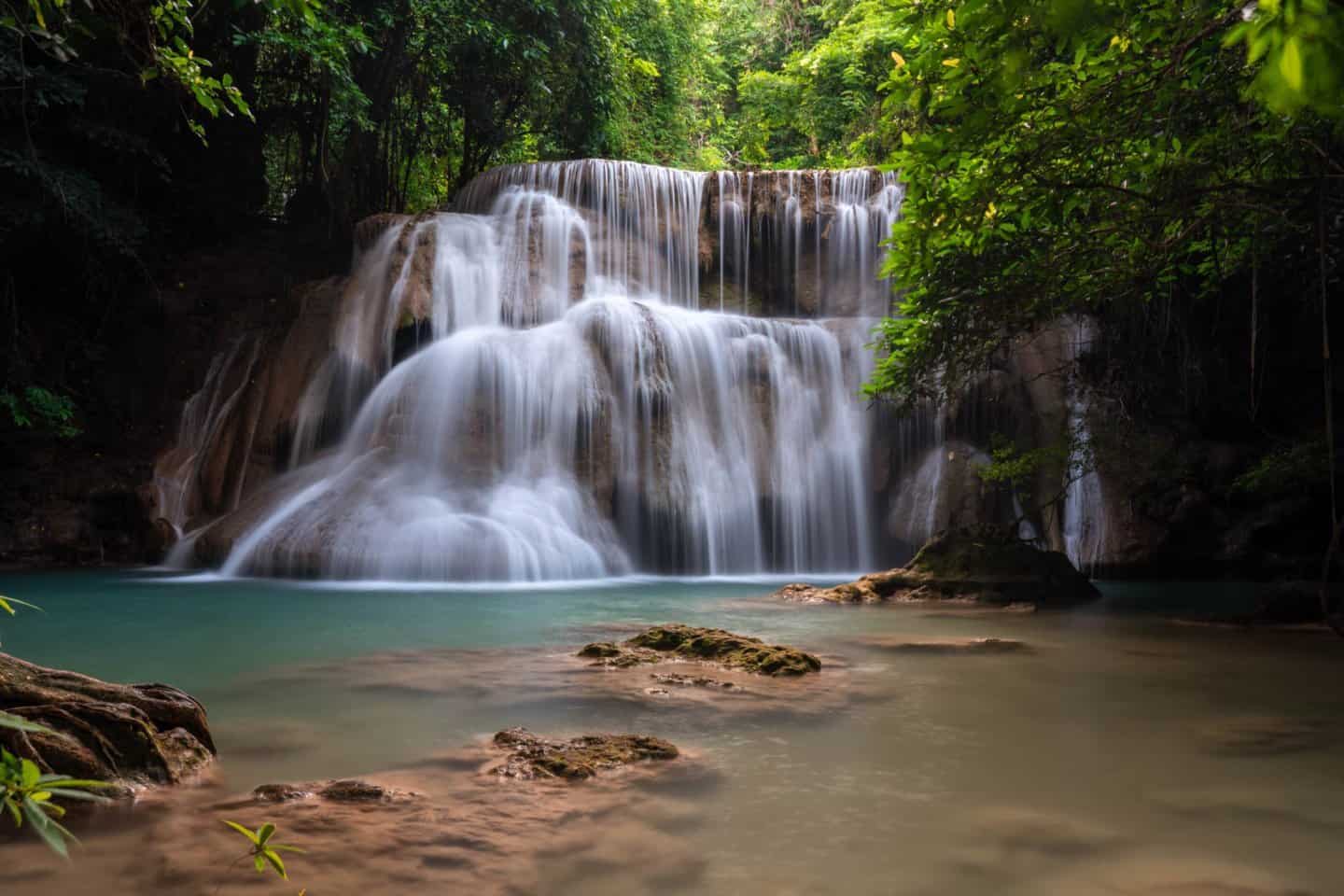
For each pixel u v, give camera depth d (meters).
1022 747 4.56
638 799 3.72
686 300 21.84
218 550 15.28
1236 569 16.09
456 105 25.50
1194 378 16.75
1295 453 13.68
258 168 24.89
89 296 20.11
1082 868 3.03
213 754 4.32
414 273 18.33
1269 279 10.93
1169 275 9.74
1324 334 5.41
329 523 14.66
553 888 2.85
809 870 3.01
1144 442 16.19
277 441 17.73
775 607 11.17
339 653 7.43
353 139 24.06
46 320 19.72
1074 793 3.81
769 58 37.81
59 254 20.02
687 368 17.33
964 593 12.06
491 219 19.89
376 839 3.24
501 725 4.96
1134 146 6.72
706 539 16.48
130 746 3.88
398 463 16.03
